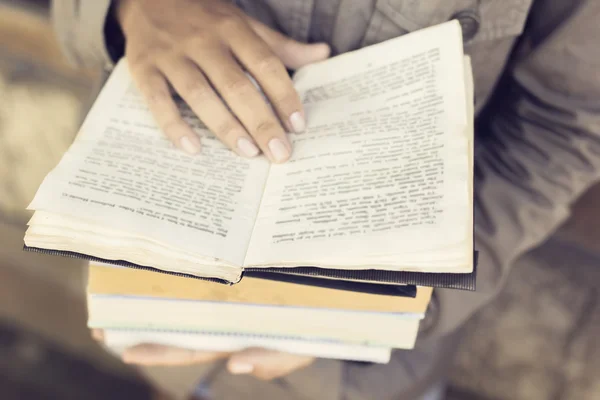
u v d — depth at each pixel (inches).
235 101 20.5
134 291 20.4
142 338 22.6
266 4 24.5
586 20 20.4
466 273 16.8
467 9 21.3
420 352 31.2
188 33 22.4
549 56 22.4
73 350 54.5
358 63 21.8
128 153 19.9
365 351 22.3
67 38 27.3
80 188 18.2
